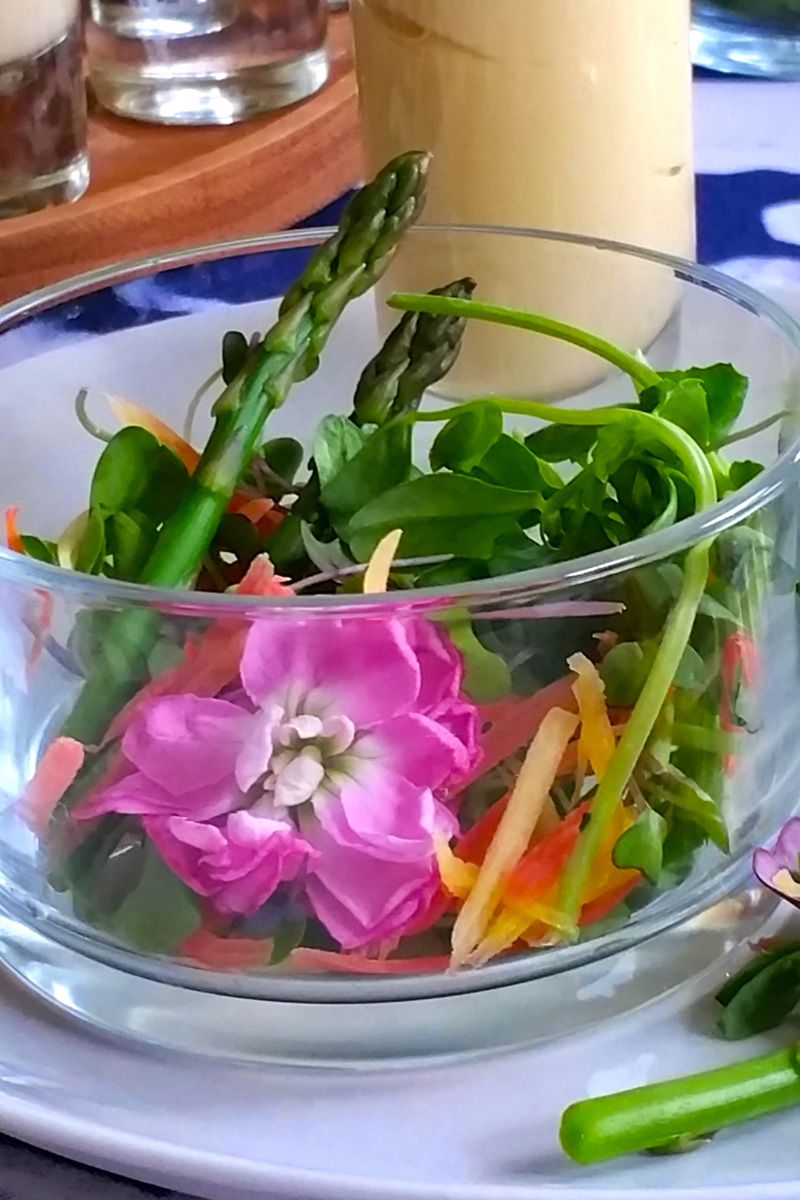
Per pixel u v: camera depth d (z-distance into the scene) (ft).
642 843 1.08
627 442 1.14
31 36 1.68
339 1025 1.09
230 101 1.98
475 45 1.45
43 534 1.28
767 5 2.40
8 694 1.10
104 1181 1.06
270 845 1.06
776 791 1.16
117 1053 1.09
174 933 1.09
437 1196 1.00
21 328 1.30
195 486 1.16
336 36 2.31
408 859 1.06
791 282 1.64
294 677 1.06
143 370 1.35
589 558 1.05
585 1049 1.08
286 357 1.19
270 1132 1.05
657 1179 1.01
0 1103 1.05
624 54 1.47
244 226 1.89
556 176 1.49
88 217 1.73
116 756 1.08
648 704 1.07
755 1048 1.07
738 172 2.05
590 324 1.35
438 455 1.21
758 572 1.09
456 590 1.04
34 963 1.13
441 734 1.06
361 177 1.81
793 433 1.13
